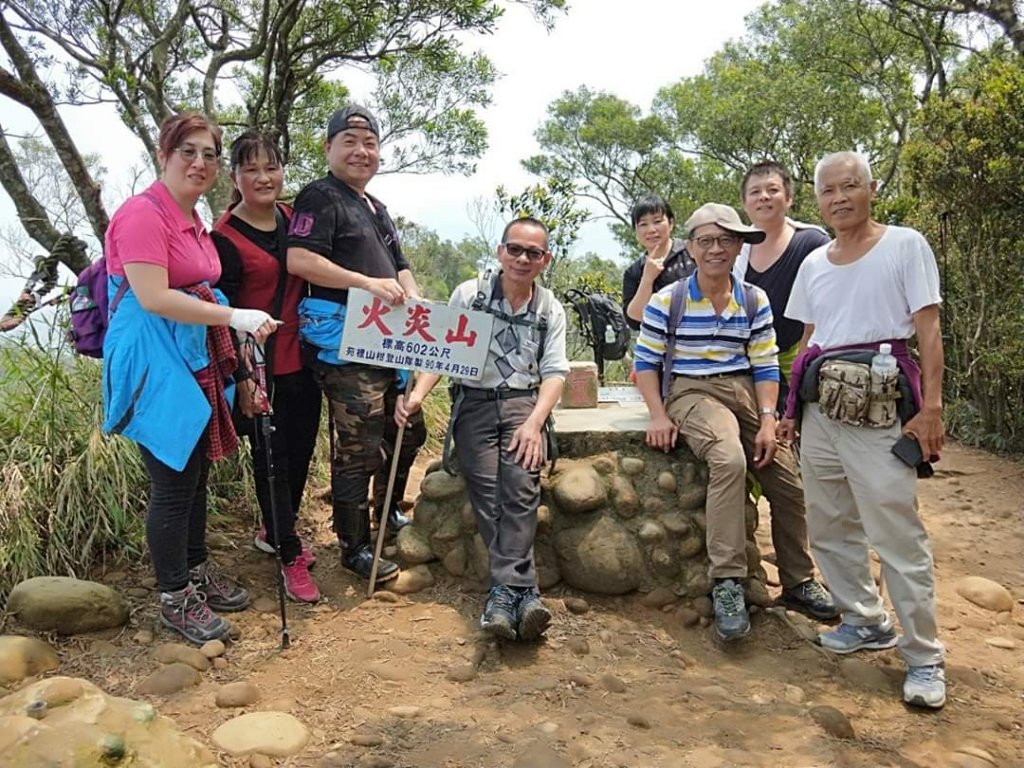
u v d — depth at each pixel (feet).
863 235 9.50
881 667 10.07
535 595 10.10
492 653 9.86
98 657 9.28
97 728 6.82
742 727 8.47
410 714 8.44
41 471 11.42
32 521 11.02
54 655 9.10
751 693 9.36
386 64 20.45
